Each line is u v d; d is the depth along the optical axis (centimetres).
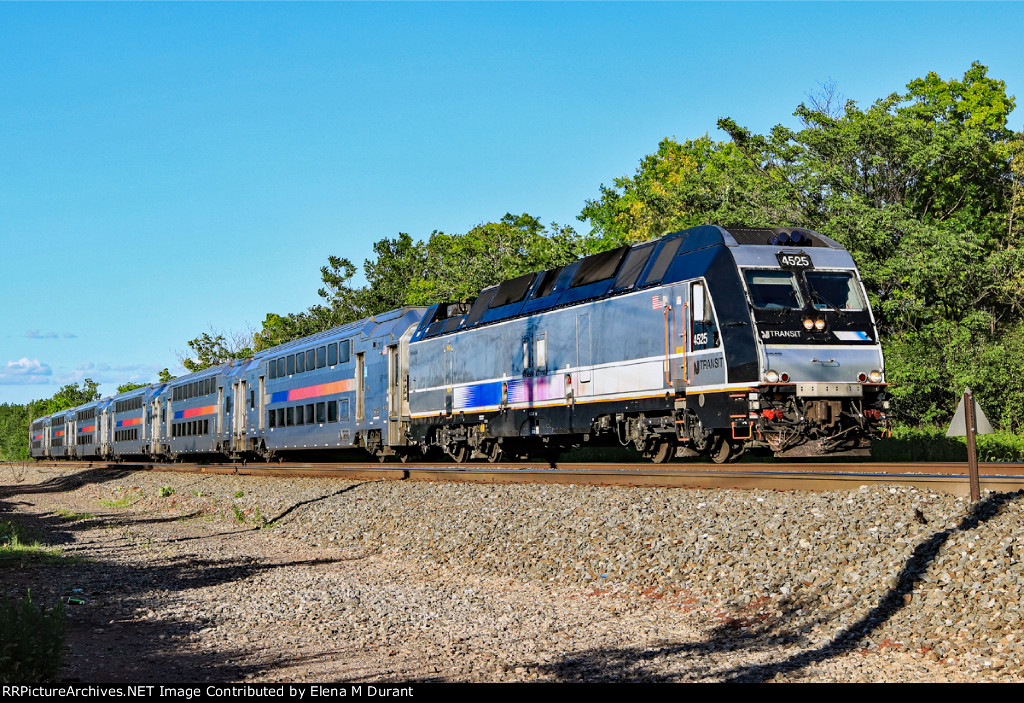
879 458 2327
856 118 3344
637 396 1794
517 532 1509
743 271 1612
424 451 2638
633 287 1823
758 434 1559
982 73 4369
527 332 2139
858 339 1620
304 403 3338
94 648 1016
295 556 1727
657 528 1323
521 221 4725
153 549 1848
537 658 927
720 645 944
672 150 6038
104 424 5941
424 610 1191
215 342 7988
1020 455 2350
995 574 905
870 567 1015
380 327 2862
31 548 1823
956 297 3012
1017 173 3484
